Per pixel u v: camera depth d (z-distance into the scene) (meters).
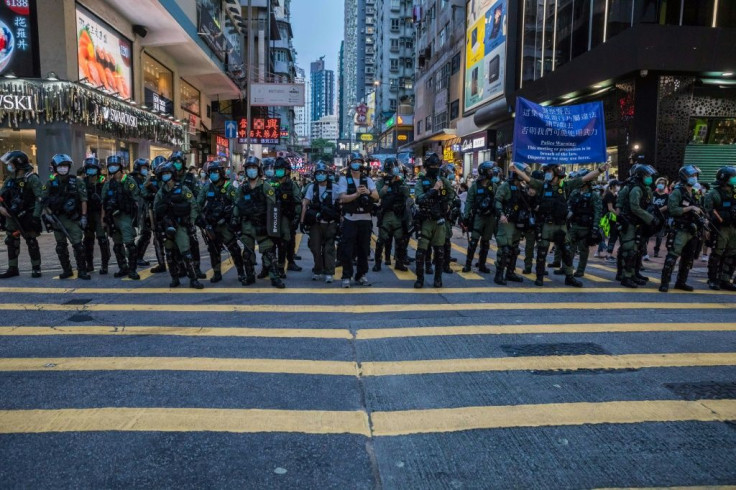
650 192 8.28
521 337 5.42
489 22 32.91
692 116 18.67
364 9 146.12
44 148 14.25
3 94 13.29
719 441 3.36
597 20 21.25
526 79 28.38
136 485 2.77
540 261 8.24
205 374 4.29
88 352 4.80
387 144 83.69
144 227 9.21
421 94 57.91
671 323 6.02
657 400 3.95
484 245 9.46
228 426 3.42
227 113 39.03
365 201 7.82
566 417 3.66
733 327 5.88
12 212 7.86
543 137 9.75
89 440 3.21
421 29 58.03
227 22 32.81
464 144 38.62
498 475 2.95
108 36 17.38
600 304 6.98
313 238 8.25
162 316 6.07
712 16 18.62
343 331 5.55
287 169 8.77
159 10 17.89
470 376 4.37
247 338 5.27
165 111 23.05
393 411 3.71
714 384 4.27
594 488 2.84
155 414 3.56
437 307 6.69
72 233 7.96
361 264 8.04
